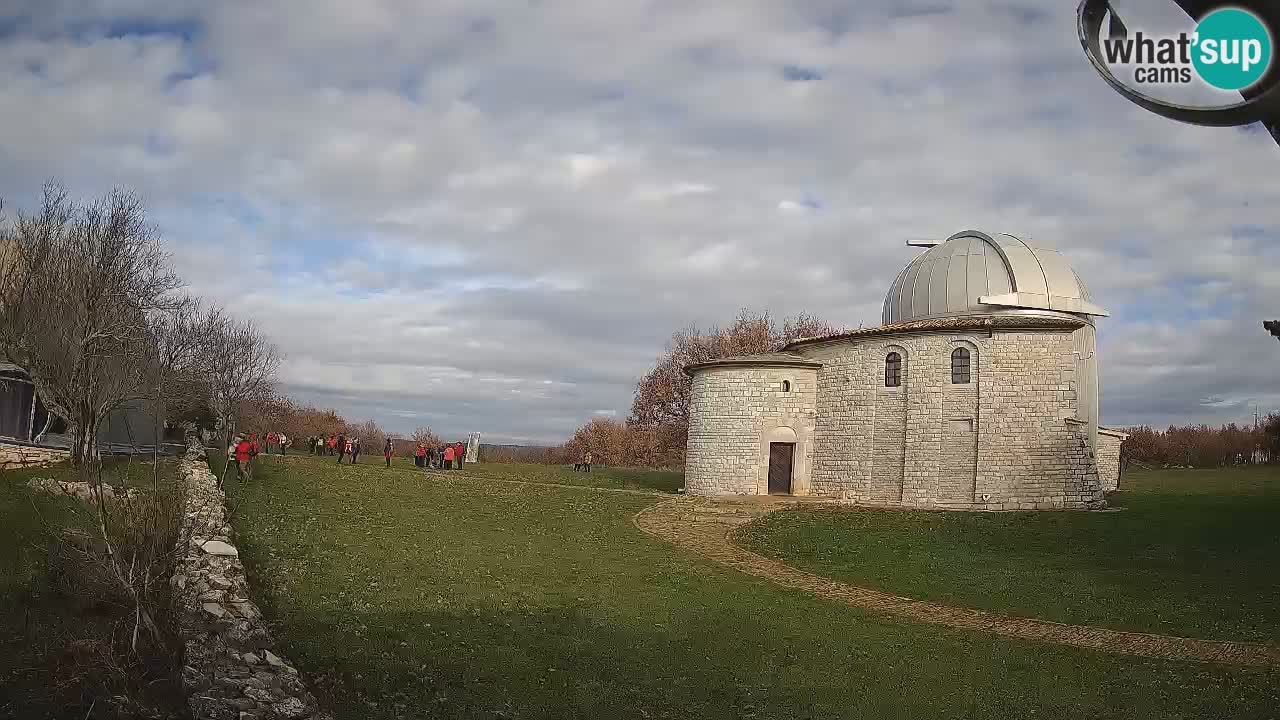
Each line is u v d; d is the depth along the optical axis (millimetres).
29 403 33094
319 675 12016
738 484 39500
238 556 17844
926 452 35281
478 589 18094
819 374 39594
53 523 15812
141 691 10586
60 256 29703
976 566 22969
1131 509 32719
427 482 38344
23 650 11453
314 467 41094
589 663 13617
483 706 11398
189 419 52375
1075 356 34219
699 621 16703
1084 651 15492
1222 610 18094
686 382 73562
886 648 15453
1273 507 31797
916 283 40594
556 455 89375
